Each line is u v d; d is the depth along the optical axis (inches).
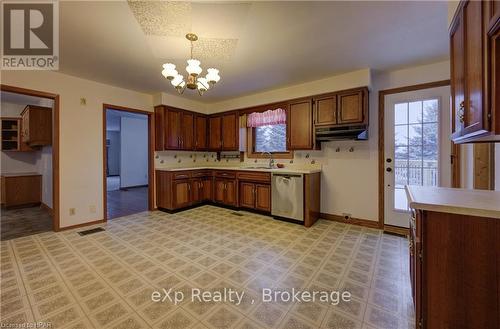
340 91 130.3
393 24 81.5
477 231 43.8
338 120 131.0
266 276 80.4
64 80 128.8
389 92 126.2
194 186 180.9
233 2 68.9
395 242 110.7
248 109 178.2
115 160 446.9
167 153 184.7
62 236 119.7
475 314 44.3
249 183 164.7
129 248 104.3
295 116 148.6
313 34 87.8
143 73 126.9
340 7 72.0
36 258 93.9
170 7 71.4
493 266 42.9
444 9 73.2
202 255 97.0
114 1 68.5
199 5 70.5
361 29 84.7
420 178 118.7
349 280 77.9
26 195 189.0
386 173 128.1
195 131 192.7
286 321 58.9
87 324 57.3
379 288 73.2
